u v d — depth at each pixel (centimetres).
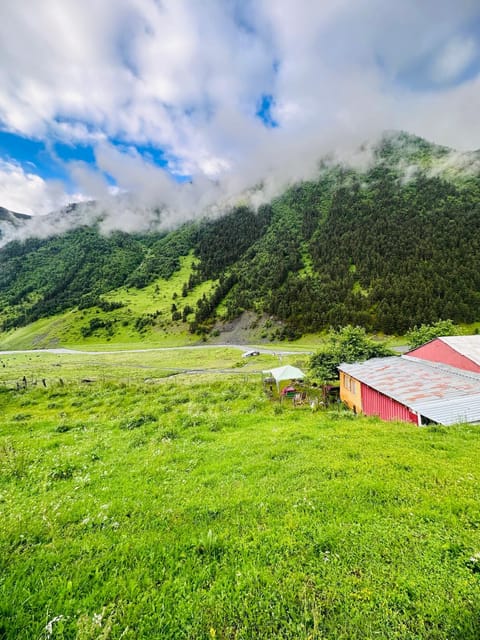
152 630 390
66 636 385
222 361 7988
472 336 2892
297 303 14462
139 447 1239
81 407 2778
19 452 1200
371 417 1680
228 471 943
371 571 475
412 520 602
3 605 430
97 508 724
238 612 411
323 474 852
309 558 515
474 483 750
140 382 4269
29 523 659
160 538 590
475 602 401
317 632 373
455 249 14925
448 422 1539
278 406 2502
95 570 508
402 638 361
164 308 19450
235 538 577
